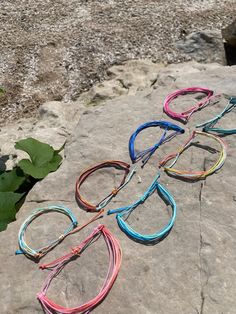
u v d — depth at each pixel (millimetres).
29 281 238
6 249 254
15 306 229
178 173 279
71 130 364
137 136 307
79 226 260
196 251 240
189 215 257
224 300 221
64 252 249
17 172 297
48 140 348
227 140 296
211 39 455
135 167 288
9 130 389
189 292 225
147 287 229
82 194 278
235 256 237
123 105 333
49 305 227
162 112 322
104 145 304
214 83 341
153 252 242
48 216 268
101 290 230
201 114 317
